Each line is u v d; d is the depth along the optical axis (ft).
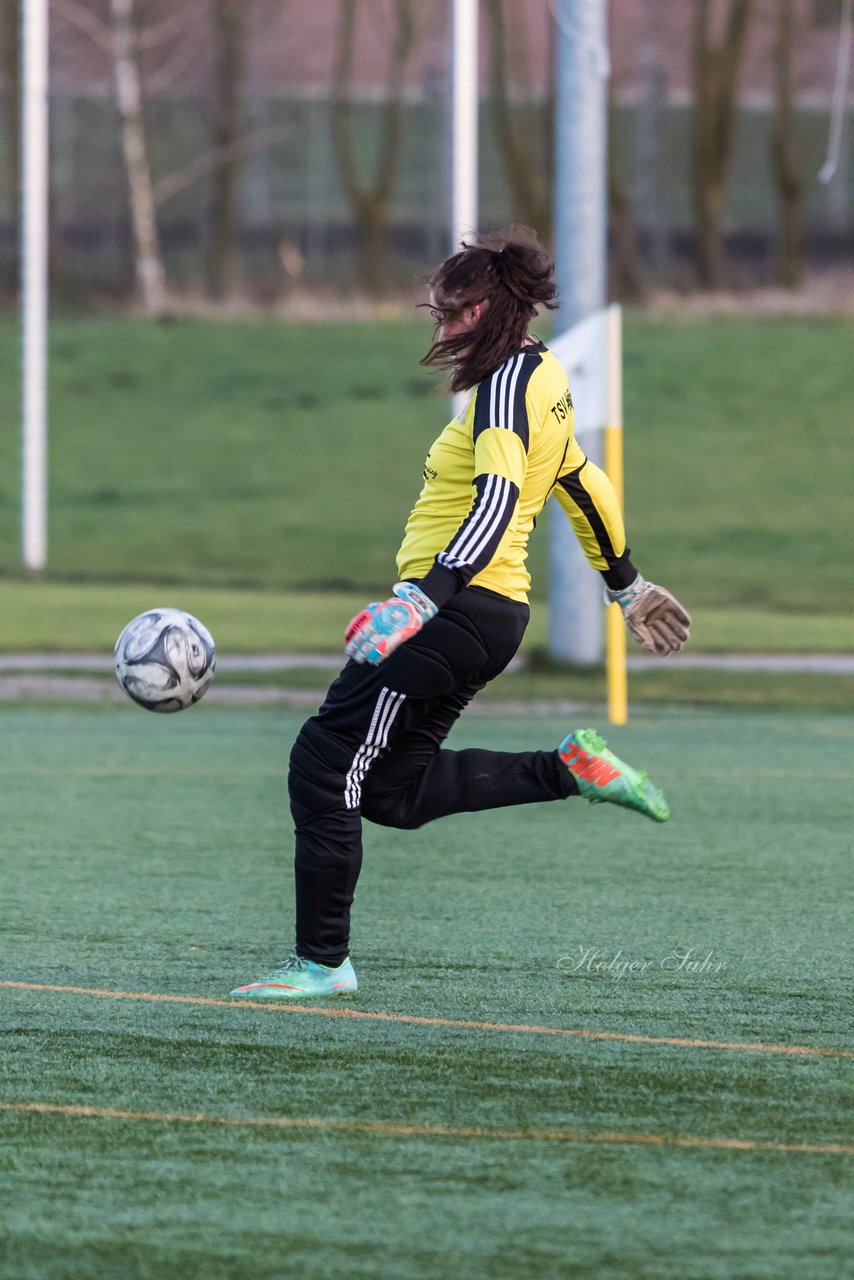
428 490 60.49
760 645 204.85
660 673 182.09
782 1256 41.75
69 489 371.56
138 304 563.48
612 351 146.51
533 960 71.15
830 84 650.84
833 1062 57.06
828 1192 45.73
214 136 604.08
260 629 212.84
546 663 183.01
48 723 148.87
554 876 89.40
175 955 71.87
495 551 56.08
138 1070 55.83
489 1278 40.52
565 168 174.70
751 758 131.44
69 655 188.75
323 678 177.17
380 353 499.51
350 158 606.14
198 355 493.77
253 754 133.18
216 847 96.68
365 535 334.03
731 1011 63.41
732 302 552.00
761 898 83.97
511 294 59.11
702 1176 46.80
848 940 75.10
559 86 174.50
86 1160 47.80
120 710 157.48
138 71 601.21
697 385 453.17
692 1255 41.78
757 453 394.52
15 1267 40.98
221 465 392.06
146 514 349.00
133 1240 42.55
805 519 343.46
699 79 589.32
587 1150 48.78
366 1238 42.68
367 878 88.74
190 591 254.68
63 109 644.27
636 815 107.86
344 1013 62.75
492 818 106.93
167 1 593.01
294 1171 47.06
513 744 135.03
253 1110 51.98
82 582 261.44
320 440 412.36
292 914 80.02
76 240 652.07
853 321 528.22
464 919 79.00
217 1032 60.18
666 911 80.94
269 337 517.55
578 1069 56.13
